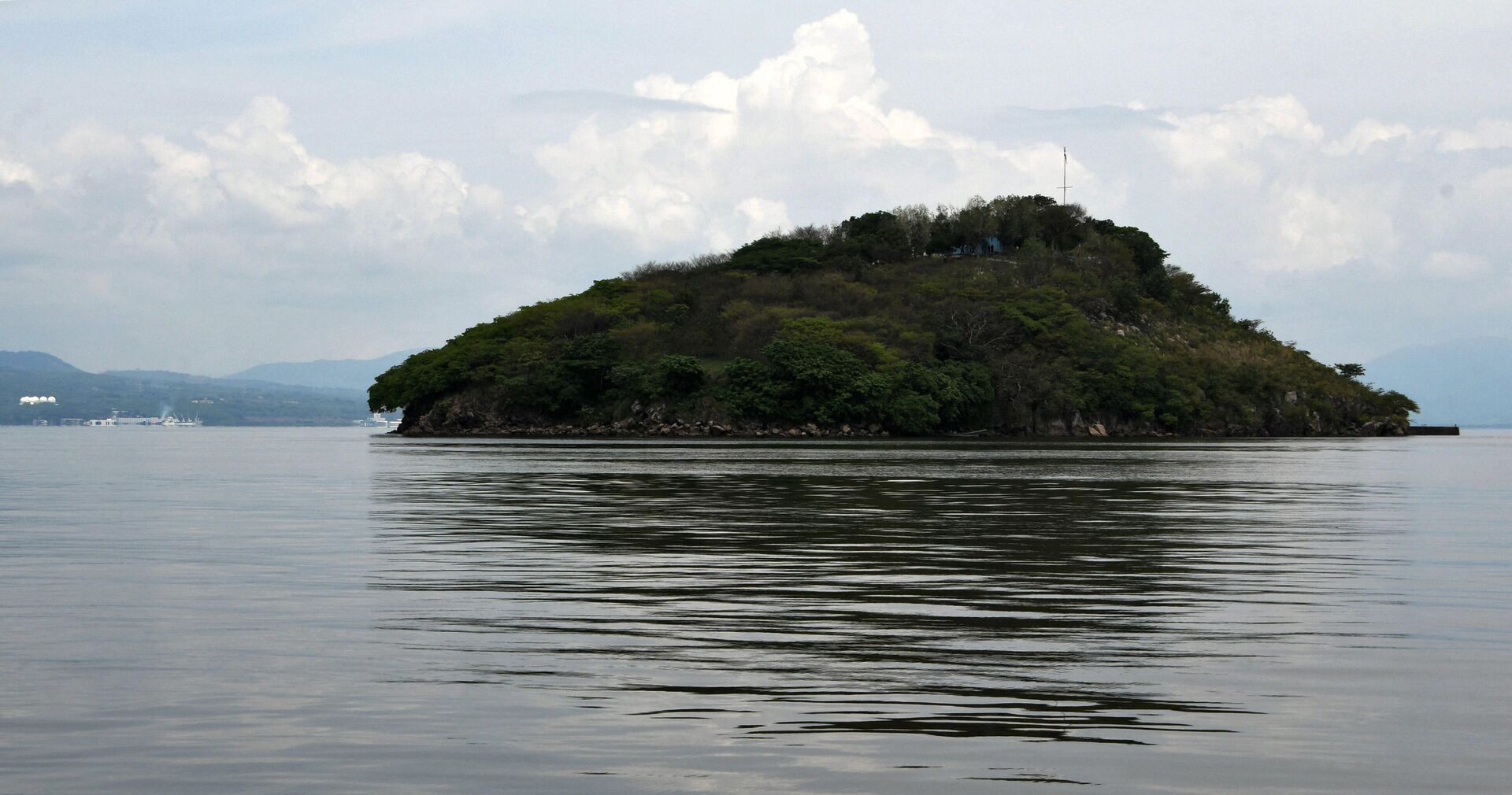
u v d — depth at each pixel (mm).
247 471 78438
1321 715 13430
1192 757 11891
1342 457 110875
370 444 164625
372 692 14359
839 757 11828
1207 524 37000
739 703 13852
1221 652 16766
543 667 15711
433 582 23500
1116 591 22438
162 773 11438
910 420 179375
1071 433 196875
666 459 93875
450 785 11086
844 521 37438
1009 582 23734
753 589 22625
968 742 12336
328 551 28969
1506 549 30016
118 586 22828
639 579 23875
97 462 97750
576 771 11430
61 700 14000
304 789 11000
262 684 14742
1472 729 12922
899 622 19047
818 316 197125
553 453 111500
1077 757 11867
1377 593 22391
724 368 190000
